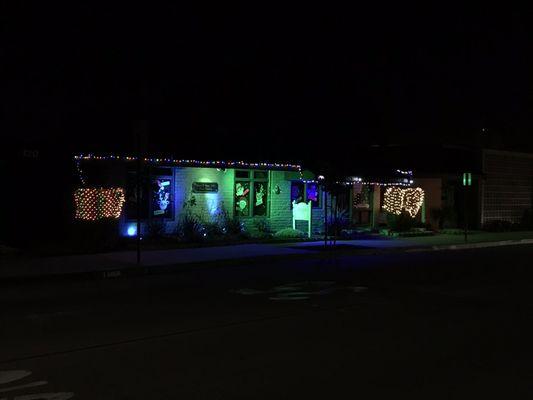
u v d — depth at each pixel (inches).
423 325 348.5
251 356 277.9
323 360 272.8
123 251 682.8
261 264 645.3
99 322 347.3
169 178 786.8
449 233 1067.9
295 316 368.8
